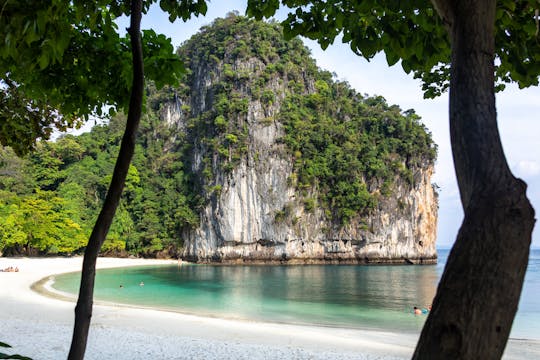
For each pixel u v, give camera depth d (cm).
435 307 139
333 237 7175
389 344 1414
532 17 311
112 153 8250
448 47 315
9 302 1936
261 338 1412
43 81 394
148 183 7912
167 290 3247
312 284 3991
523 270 135
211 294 3080
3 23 234
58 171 7519
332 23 360
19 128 548
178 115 8831
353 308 2539
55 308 1802
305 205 7069
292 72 7988
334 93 8788
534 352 1355
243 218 6969
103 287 3341
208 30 9025
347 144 7462
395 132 7894
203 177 7375
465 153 156
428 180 7756
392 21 318
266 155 7075
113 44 384
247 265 6706
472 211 143
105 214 266
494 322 129
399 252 7319
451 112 168
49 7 241
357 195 7112
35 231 5416
